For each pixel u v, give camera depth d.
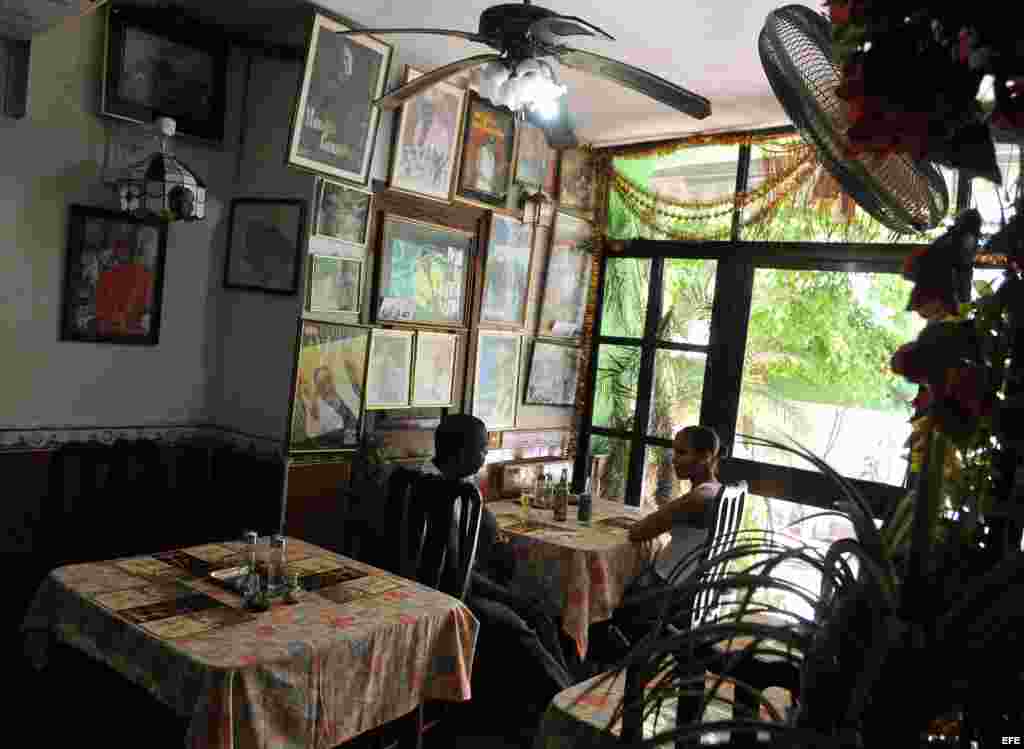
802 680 0.82
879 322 4.23
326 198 3.78
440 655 2.55
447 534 3.04
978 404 0.71
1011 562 0.68
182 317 3.95
